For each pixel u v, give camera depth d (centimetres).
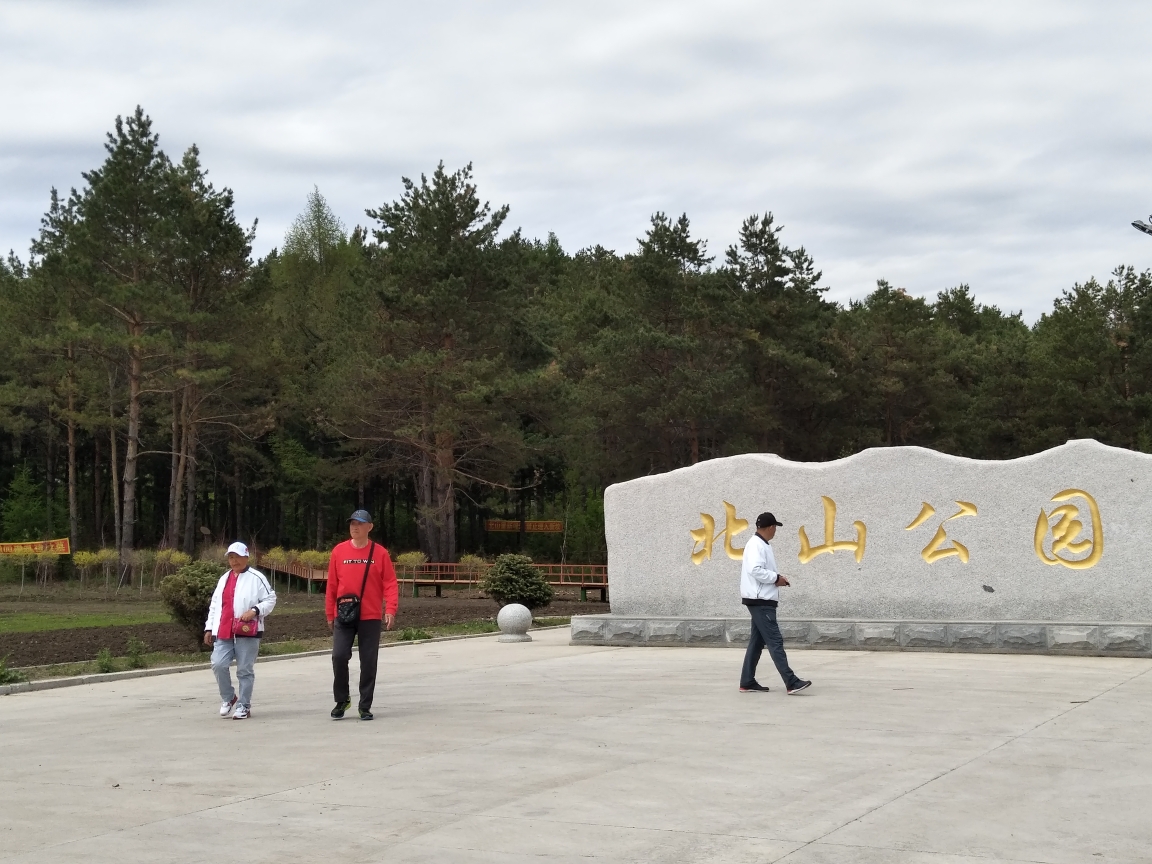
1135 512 1562
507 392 4375
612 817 679
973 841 611
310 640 2167
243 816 702
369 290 4591
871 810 682
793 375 4834
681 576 1884
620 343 4447
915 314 5409
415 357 4231
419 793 756
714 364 4641
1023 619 1619
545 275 7094
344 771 838
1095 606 1577
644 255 4775
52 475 5809
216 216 4553
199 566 2011
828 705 1118
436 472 4834
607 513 1953
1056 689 1207
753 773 796
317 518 6359
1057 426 4838
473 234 4578
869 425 5331
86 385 4981
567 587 4250
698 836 631
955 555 1673
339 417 4578
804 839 620
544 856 597
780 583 1232
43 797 771
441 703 1216
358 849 619
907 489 1712
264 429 5016
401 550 6494
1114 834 622
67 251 4475
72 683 1562
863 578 1730
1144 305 4866
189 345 4234
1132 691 1180
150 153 4428
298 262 6800
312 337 5675
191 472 5241
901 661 1529
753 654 1233
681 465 4872
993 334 7062
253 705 1267
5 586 4528
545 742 938
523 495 6372
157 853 617
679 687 1292
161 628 2512
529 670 1542
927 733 945
